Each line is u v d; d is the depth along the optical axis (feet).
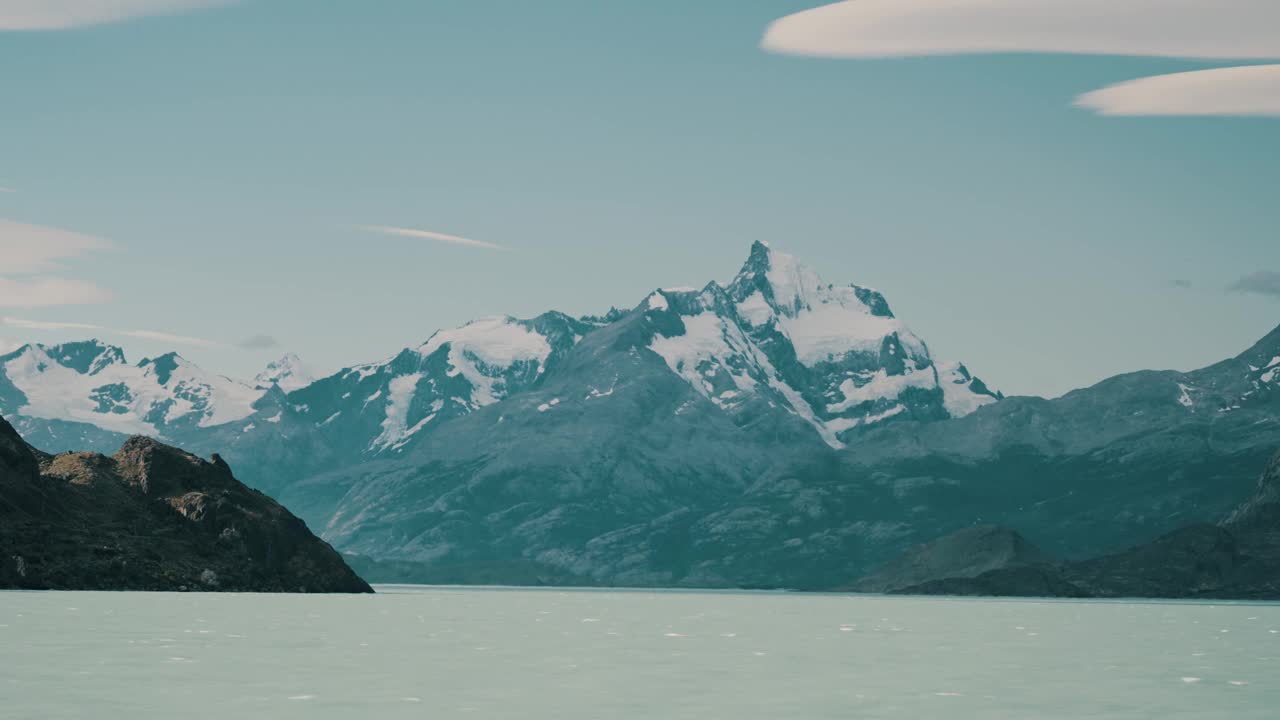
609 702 271.90
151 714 244.01
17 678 287.48
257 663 329.72
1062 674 339.36
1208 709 268.82
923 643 466.29
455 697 275.39
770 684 308.40
